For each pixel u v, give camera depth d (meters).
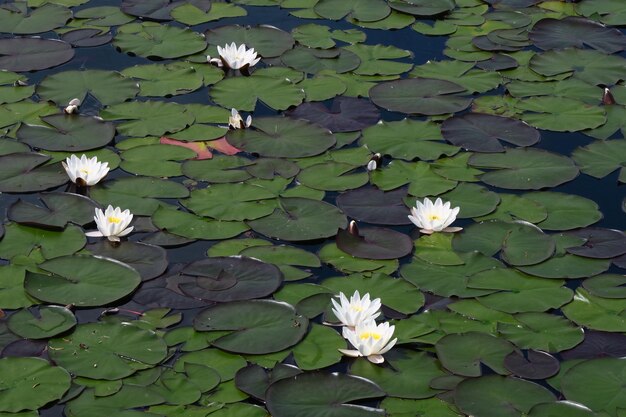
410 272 4.29
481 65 6.47
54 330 3.80
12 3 7.18
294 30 6.89
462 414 3.43
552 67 6.43
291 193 4.89
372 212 4.75
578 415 3.41
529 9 7.48
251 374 3.61
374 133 5.52
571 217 4.74
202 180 4.97
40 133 5.37
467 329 3.92
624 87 6.18
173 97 5.92
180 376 3.59
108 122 5.50
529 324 3.95
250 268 4.25
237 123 5.47
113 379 3.55
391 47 6.70
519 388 3.54
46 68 6.23
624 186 5.08
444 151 5.35
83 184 4.84
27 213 4.62
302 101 5.89
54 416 3.37
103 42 6.61
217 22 7.10
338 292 4.12
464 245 4.50
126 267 4.21
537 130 5.62
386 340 3.71
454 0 7.60
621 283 4.20
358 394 3.50
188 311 3.98
